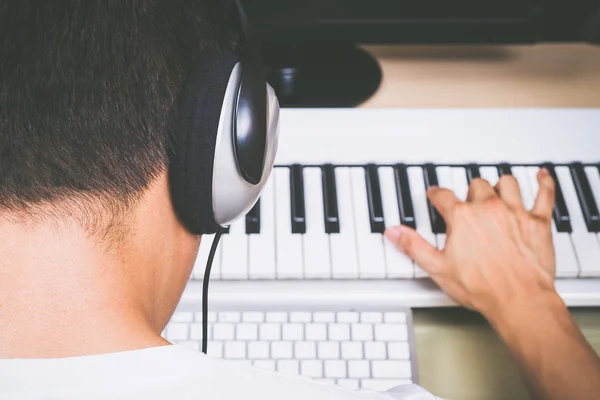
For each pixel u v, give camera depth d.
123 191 0.34
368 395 0.37
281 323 0.69
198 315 0.70
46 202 0.32
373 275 0.72
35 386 0.30
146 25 0.34
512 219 0.73
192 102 0.36
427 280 0.73
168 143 0.36
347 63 0.91
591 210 0.77
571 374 0.64
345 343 0.68
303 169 0.80
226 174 0.40
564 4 0.80
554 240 0.76
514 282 0.69
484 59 0.94
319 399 0.35
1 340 0.31
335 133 0.81
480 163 0.81
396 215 0.76
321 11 0.80
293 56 0.90
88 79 0.33
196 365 0.33
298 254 0.73
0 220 0.32
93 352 0.31
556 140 0.82
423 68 0.93
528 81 0.92
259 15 0.80
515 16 0.80
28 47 0.32
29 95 0.32
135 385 0.31
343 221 0.76
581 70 0.93
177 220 0.39
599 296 0.72
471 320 0.73
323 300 0.71
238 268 0.71
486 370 0.71
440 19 0.80
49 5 0.33
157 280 0.38
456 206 0.73
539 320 0.67
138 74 0.34
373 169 0.80
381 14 0.80
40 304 0.31
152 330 0.34
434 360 0.71
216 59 0.38
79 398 0.30
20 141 0.32
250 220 0.74
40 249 0.32
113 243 0.33
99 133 0.33
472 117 0.83
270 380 0.34
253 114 0.41
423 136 0.82
